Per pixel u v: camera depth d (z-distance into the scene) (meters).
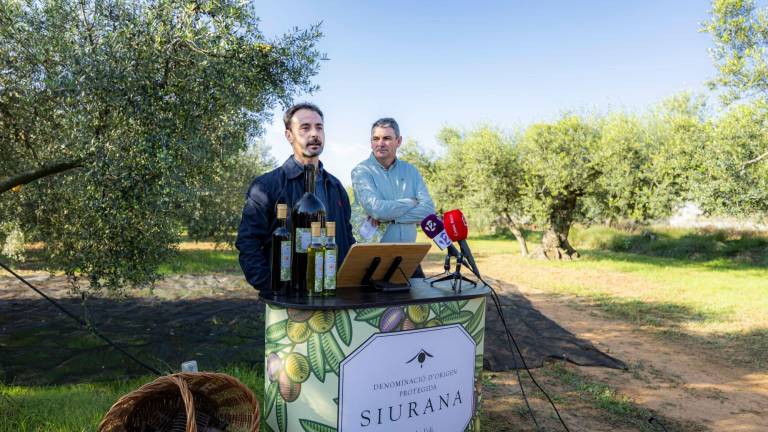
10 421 2.82
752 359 5.51
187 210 4.70
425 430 2.10
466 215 18.53
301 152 2.43
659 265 15.04
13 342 5.09
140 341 5.24
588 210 17.34
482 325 2.31
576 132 15.96
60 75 3.52
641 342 6.23
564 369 4.94
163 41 3.74
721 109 10.91
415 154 24.14
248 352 4.87
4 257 9.38
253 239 2.32
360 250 2.10
